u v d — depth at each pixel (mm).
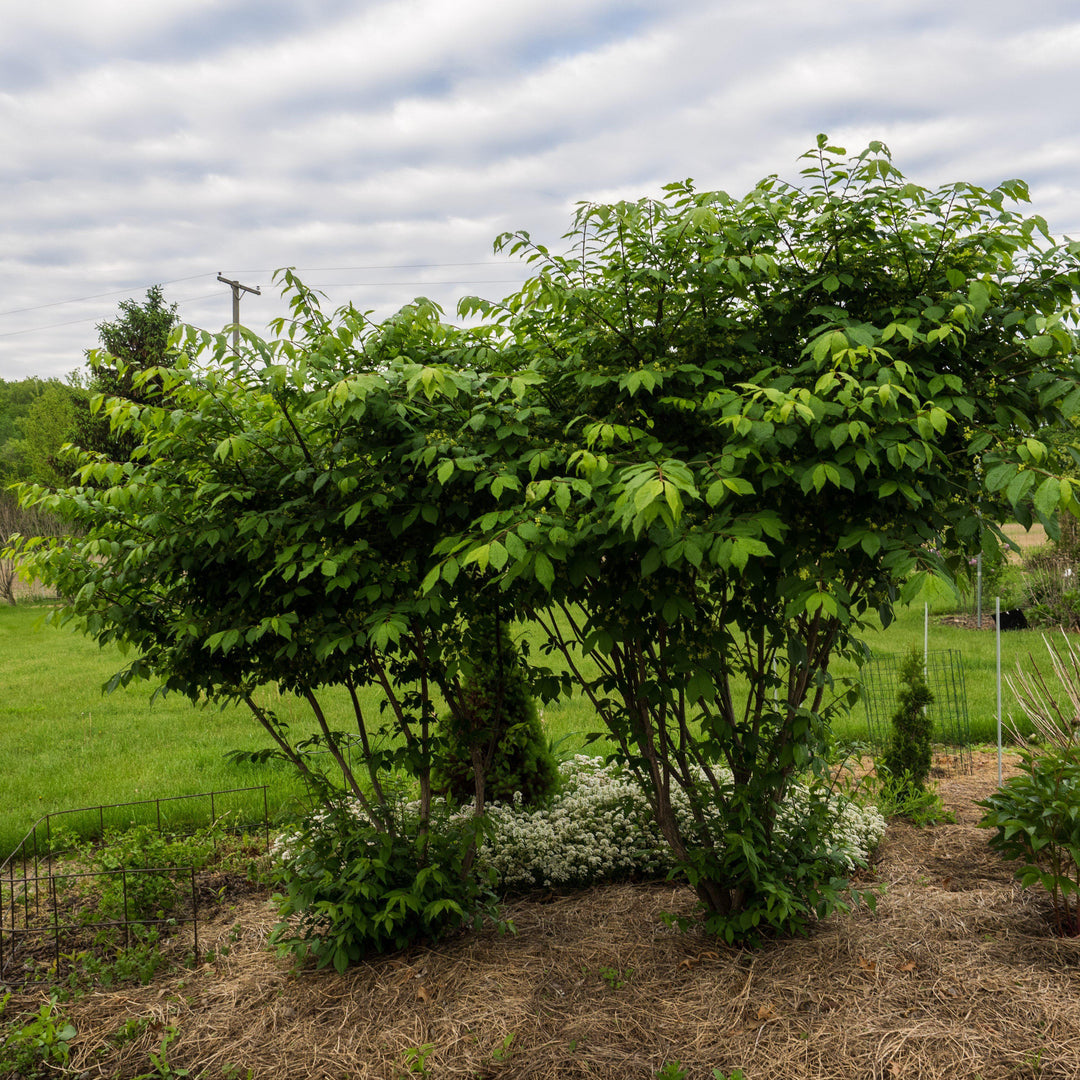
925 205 2814
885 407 2469
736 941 3561
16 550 3621
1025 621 12969
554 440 2986
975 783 6059
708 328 3012
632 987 3287
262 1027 3150
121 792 6094
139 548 3213
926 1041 2846
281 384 2719
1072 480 2141
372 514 3199
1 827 5410
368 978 3412
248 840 5113
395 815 4199
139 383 3094
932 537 2641
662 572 2873
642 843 4508
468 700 5117
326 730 3797
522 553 2240
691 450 2961
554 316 3244
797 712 3336
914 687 5801
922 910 3832
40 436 27062
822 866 3533
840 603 2469
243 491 3131
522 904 4160
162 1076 2904
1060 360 2754
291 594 3053
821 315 2861
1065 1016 2936
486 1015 3105
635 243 2926
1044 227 2771
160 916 4098
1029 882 3535
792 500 2785
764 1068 2771
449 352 3293
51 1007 3260
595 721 7641
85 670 12242
